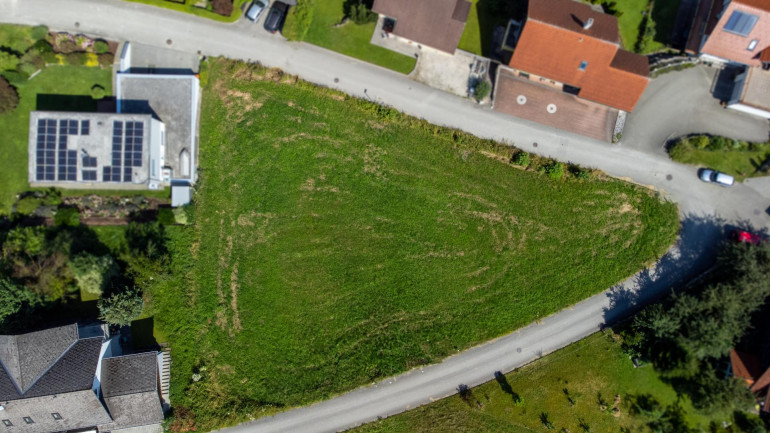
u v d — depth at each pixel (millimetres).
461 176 46812
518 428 46062
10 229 44812
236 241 46312
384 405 46188
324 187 46844
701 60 45906
